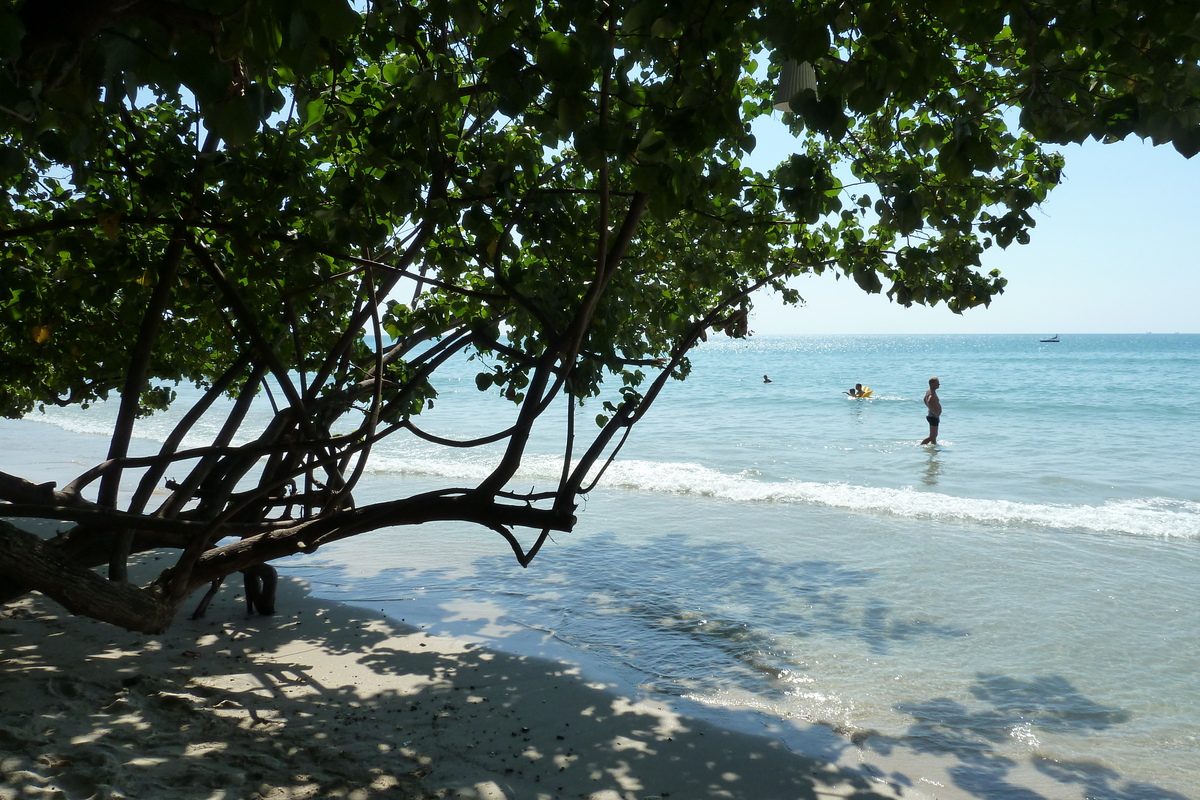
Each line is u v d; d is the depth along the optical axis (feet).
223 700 18.44
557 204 14.46
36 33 6.88
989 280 15.83
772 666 22.80
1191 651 23.71
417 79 11.89
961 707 20.20
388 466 60.34
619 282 18.47
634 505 46.37
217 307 18.51
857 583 30.83
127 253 15.58
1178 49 9.09
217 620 25.16
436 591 29.81
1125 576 31.50
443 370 191.42
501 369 18.42
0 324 20.30
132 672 19.86
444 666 22.06
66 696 17.65
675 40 10.96
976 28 9.66
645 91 11.47
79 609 13.53
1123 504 48.08
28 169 17.33
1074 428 85.10
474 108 14.75
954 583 30.73
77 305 18.22
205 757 15.23
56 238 15.10
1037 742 18.37
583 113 9.81
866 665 22.90
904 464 63.26
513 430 14.85
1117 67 10.50
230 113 7.18
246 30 6.81
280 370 14.94
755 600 28.84
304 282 17.02
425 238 16.08
